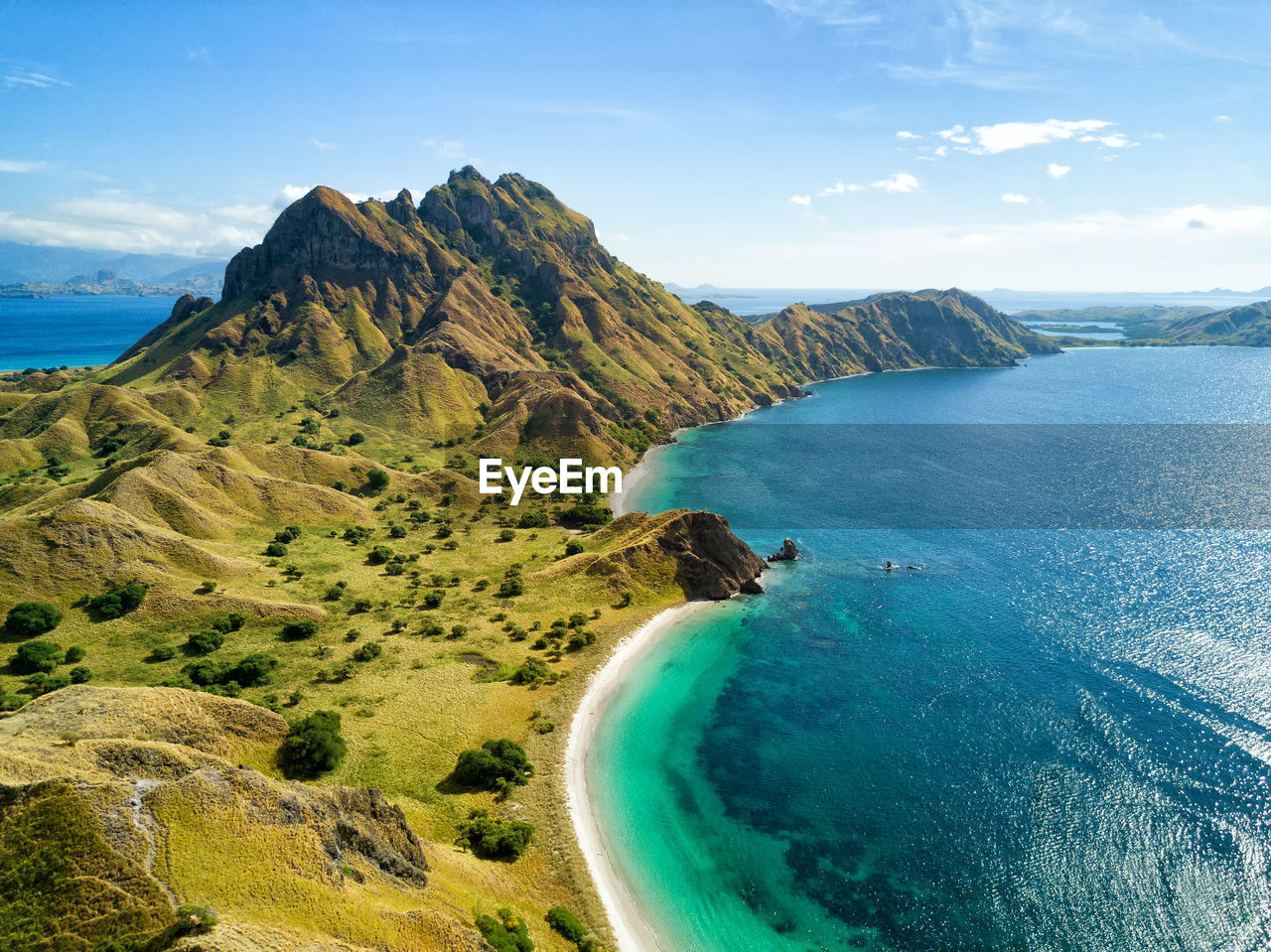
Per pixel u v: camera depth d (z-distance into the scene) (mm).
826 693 87938
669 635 103312
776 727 81312
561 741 77125
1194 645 94500
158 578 100438
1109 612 106312
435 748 73625
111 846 44094
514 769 70188
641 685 90188
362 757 70250
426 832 61344
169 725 61375
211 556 108938
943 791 69500
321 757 66250
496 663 91438
